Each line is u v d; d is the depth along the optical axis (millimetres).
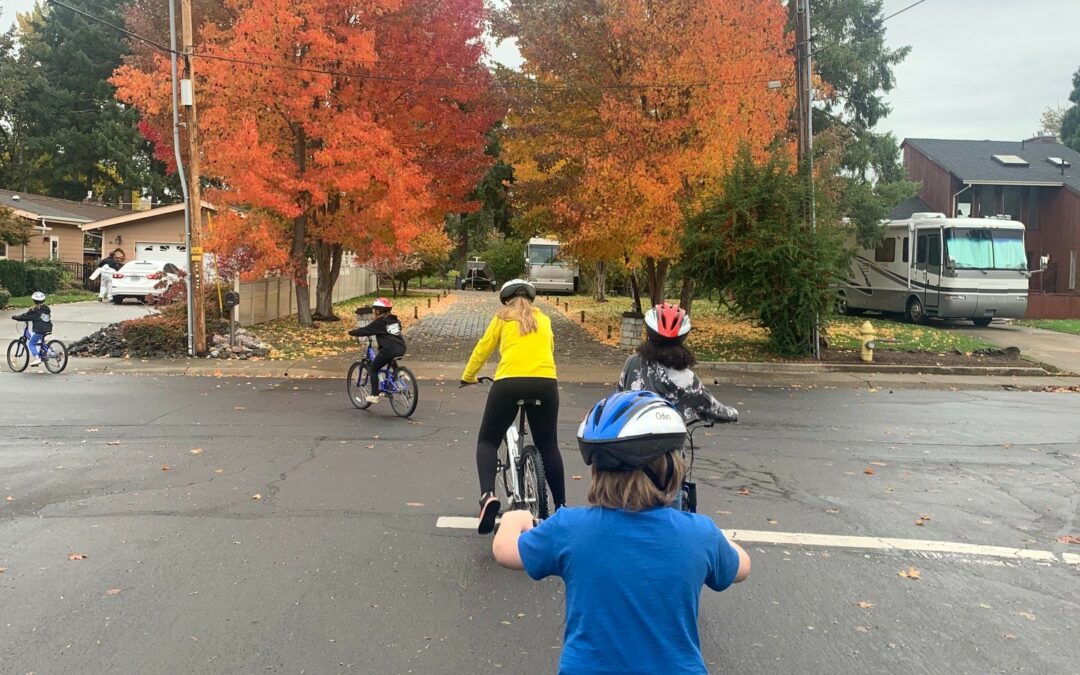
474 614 4508
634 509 2180
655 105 19656
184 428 9703
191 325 16672
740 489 7414
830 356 18656
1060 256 37188
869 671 3953
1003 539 6102
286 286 25172
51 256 37250
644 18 18984
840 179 24766
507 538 2342
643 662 2100
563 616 4496
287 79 18469
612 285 47469
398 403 10750
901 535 6148
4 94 54250
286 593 4762
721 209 17734
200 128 18172
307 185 18516
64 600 4605
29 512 6266
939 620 4586
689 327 4449
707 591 4941
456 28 19828
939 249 26328
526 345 5617
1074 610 4777
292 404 11617
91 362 15656
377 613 4504
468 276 55500
